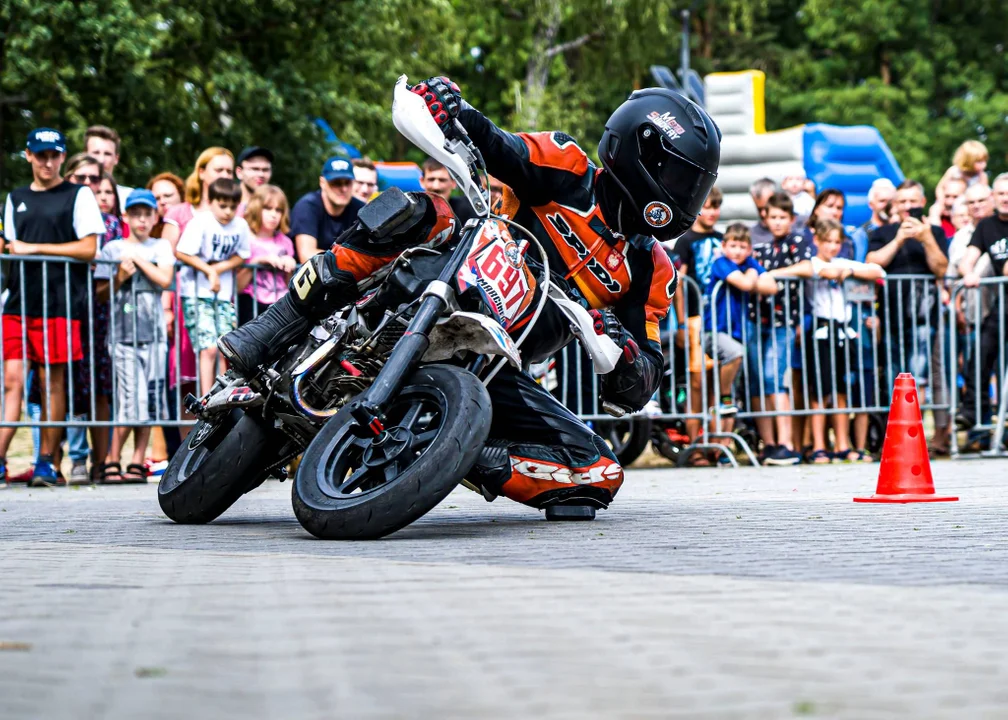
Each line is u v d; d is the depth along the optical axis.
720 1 35.38
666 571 3.13
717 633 2.19
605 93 35.66
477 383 4.15
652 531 4.31
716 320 9.82
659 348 5.06
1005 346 10.12
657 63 35.12
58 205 8.45
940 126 33.62
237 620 2.36
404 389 4.25
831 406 10.03
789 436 9.91
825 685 1.76
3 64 16.42
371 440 4.15
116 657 2.01
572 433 4.82
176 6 17.64
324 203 8.94
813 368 10.05
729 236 9.70
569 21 33.72
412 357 4.14
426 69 25.27
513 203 4.80
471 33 33.41
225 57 18.02
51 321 8.45
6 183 17.98
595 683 1.78
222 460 4.83
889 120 34.34
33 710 1.63
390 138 26.06
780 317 9.94
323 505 4.07
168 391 8.91
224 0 18.34
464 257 4.38
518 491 4.78
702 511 5.21
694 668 1.88
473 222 4.50
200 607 2.54
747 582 2.89
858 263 10.01
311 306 4.67
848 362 9.97
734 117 18.97
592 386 9.45
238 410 5.00
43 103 17.72
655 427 10.10
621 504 5.69
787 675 1.83
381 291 4.51
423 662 1.94
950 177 11.94
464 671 1.87
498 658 1.97
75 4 15.73
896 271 10.32
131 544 4.09
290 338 4.73
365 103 20.42
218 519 5.19
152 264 8.66
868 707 1.62
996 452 10.02
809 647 2.05
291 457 4.97
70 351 8.46
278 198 9.03
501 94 34.34
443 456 4.00
